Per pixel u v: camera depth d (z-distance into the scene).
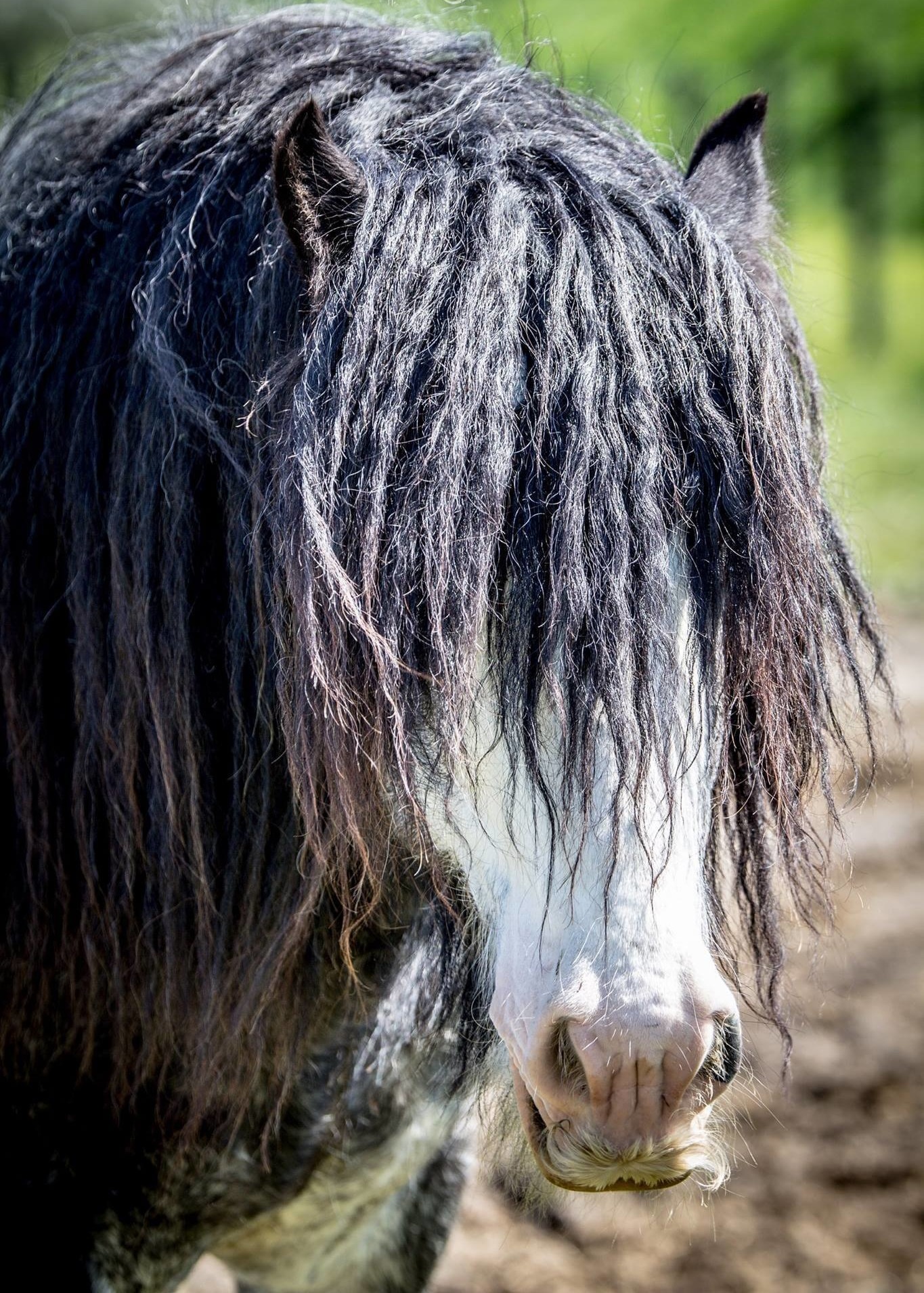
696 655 1.54
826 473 1.76
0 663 1.73
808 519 1.59
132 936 1.73
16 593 1.72
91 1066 1.76
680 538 1.54
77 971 1.75
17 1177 1.77
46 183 1.80
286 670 1.60
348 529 1.54
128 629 1.68
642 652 1.50
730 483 1.54
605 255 1.56
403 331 1.55
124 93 1.84
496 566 1.52
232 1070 1.73
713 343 1.57
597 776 1.51
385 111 1.68
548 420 1.52
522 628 1.51
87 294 1.73
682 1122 1.50
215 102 1.76
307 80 1.74
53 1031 1.77
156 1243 1.81
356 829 1.55
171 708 1.67
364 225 1.57
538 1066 1.51
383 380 1.54
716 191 1.72
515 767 1.52
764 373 1.57
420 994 1.74
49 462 1.71
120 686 1.69
